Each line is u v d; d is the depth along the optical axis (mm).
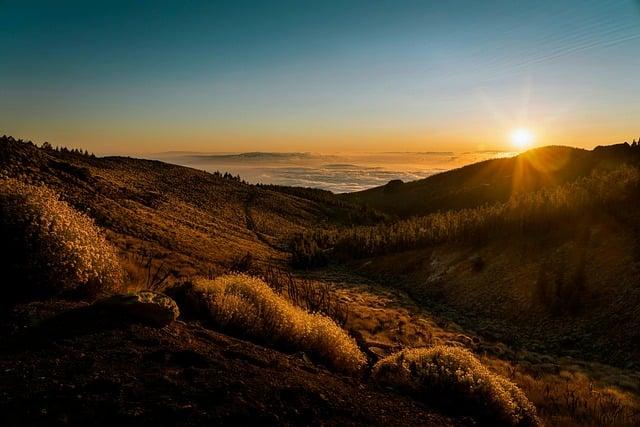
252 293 10828
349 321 23438
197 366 6605
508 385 10727
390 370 10172
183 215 114312
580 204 64812
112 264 10273
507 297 55531
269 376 7012
